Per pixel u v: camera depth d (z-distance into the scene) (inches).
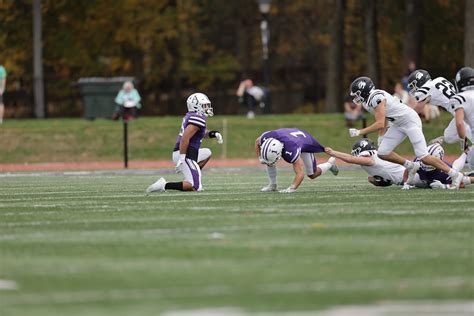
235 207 1150.3
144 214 1091.9
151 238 885.8
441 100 1374.3
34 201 1316.4
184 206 1176.2
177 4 4333.2
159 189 1396.4
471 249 808.3
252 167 2332.7
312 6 4717.0
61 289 668.1
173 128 2787.9
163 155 2696.9
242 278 694.5
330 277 696.4
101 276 708.0
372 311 599.8
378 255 780.6
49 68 4178.2
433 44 4087.1
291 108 4298.7
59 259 780.6
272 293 647.1
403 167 1417.3
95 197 1365.7
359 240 857.5
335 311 599.8
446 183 1385.3
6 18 3978.8
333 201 1211.2
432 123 2765.7
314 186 1520.7
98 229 960.9
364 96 1352.1
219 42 4785.9
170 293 650.2
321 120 2876.5
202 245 838.5
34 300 635.5
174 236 897.5
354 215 1046.4
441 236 879.7
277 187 1476.4
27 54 4030.5
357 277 696.4
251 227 952.9
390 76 4296.3
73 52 4126.5
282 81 4411.9
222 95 4163.4
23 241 882.8
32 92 3750.0
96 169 2374.5
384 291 651.5
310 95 4298.7
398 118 1350.9
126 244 852.0
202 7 4515.3
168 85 4195.4
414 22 3683.6
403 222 979.9
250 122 2829.7
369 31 3698.3
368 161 1392.7
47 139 2746.1
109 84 3075.8
